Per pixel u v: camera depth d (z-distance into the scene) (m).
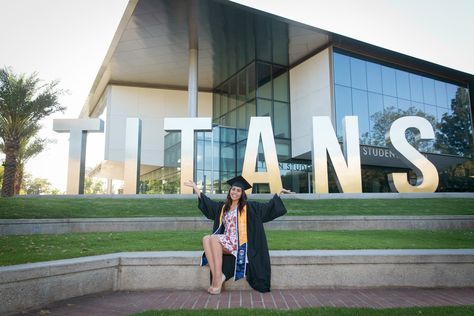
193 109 21.98
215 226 5.17
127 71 25.69
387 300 4.45
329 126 14.70
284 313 3.74
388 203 12.36
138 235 7.94
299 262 5.11
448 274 5.18
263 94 24.70
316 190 14.22
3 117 16.75
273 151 14.60
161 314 3.71
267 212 5.13
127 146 14.80
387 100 24.47
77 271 4.65
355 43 22.67
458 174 27.19
